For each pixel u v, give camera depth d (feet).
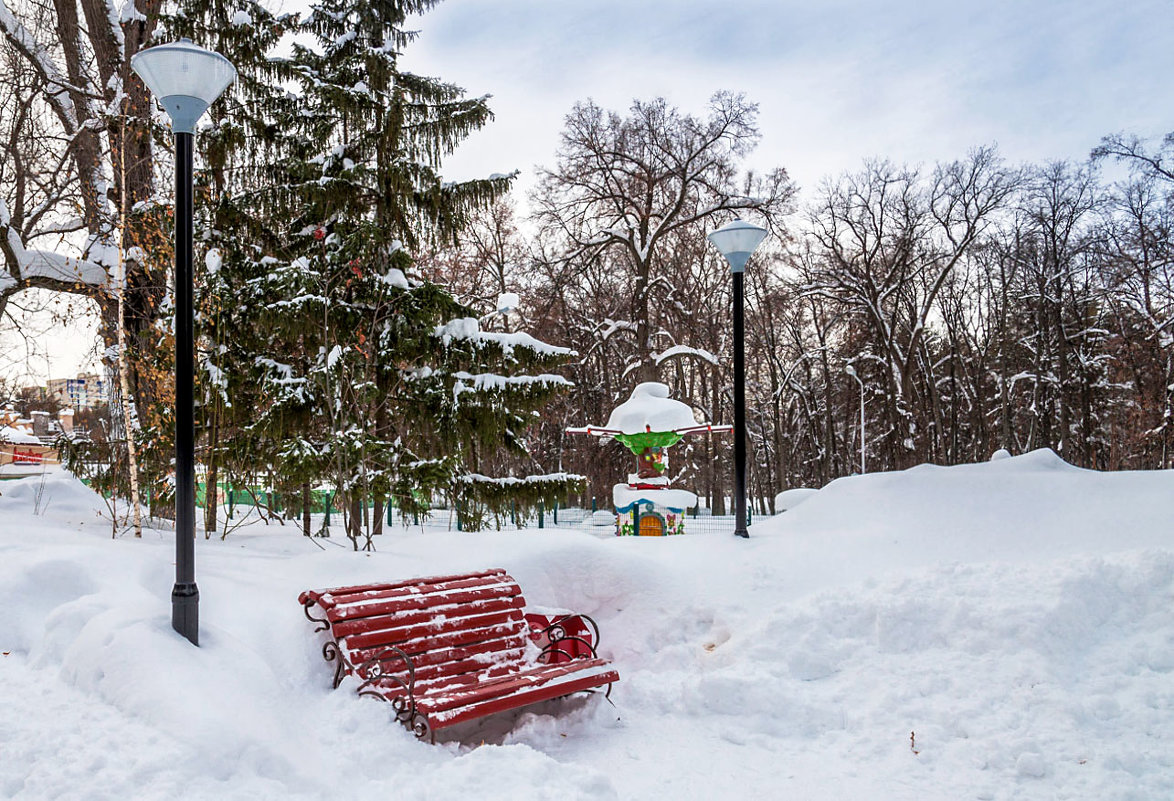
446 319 42.50
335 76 40.34
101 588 18.37
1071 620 18.75
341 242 39.70
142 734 12.55
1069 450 106.01
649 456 35.86
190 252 16.81
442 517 52.70
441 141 41.93
